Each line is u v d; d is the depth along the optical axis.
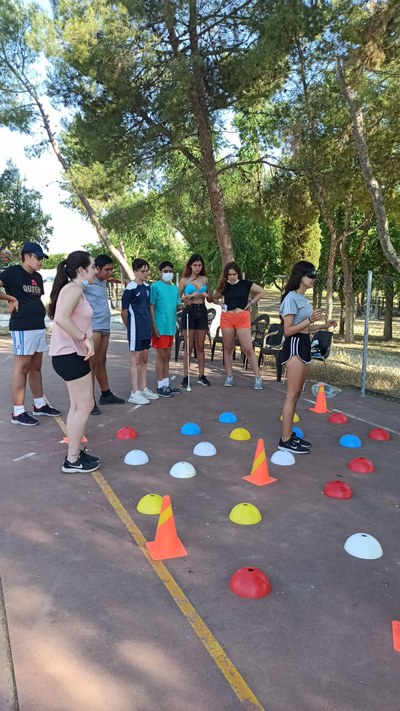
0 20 16.52
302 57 11.16
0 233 24.53
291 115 12.37
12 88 17.31
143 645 2.58
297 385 5.21
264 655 2.53
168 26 10.63
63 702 2.24
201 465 5.04
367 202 13.42
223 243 12.23
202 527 3.81
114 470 4.87
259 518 3.93
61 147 18.27
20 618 2.77
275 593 3.03
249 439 5.86
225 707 2.22
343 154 11.95
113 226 14.77
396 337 20.16
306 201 13.98
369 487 4.60
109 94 11.91
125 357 11.50
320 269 20.30
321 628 2.74
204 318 8.40
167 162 13.53
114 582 3.11
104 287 6.83
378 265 19.06
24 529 3.74
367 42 8.34
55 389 8.18
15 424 6.28
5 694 2.28
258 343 9.88
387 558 3.45
